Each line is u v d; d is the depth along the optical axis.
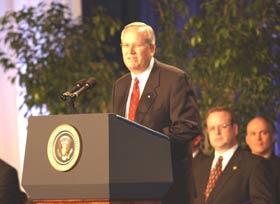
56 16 16.33
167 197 7.97
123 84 8.44
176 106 8.01
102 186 6.43
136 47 8.03
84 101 15.86
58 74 15.90
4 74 18.30
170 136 7.82
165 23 15.83
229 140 11.39
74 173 6.52
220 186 11.12
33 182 6.69
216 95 14.88
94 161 6.46
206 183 11.42
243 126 14.67
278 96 14.99
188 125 7.88
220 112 11.49
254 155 11.19
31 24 16.31
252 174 10.94
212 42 14.88
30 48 16.22
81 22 16.69
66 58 16.06
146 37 8.06
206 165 11.59
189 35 15.29
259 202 10.73
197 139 13.61
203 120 14.77
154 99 8.10
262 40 14.88
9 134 18.34
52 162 6.62
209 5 15.17
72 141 6.55
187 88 8.13
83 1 18.89
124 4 18.89
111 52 17.25
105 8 18.05
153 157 6.77
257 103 14.82
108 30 16.97
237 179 11.04
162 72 8.19
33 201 6.83
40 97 15.74
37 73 15.92
